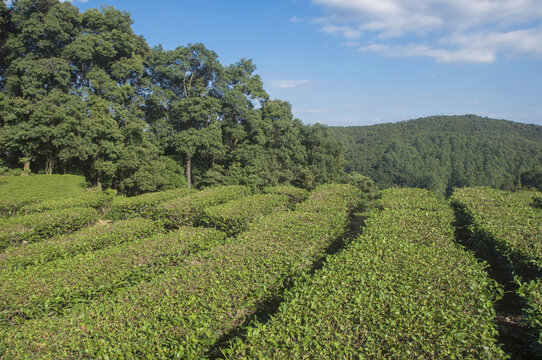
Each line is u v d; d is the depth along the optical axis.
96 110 22.03
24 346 4.06
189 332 4.25
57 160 24.56
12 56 23.41
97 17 24.69
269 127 30.25
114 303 5.13
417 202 11.16
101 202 15.45
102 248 9.12
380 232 7.56
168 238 8.79
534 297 4.64
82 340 4.14
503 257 6.84
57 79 22.23
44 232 10.78
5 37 24.64
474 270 5.28
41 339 4.21
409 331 3.69
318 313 4.15
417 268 5.37
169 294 5.19
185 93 29.00
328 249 8.90
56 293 5.86
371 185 34.56
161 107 29.47
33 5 23.52
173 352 3.95
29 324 4.65
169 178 26.47
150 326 4.37
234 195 16.58
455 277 5.02
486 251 8.02
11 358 3.85
